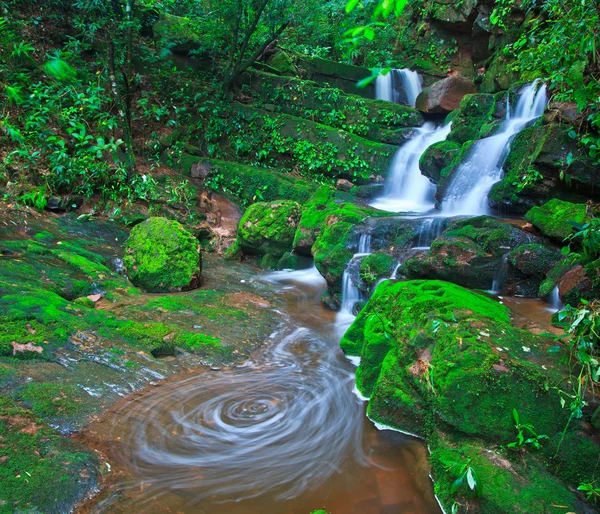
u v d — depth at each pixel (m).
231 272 7.42
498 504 2.54
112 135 9.16
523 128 6.41
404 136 10.62
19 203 7.20
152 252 6.12
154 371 4.22
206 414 3.74
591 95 3.50
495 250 4.82
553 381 3.00
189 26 11.70
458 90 10.62
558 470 2.70
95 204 8.08
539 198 5.75
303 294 6.64
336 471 3.16
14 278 5.03
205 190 9.61
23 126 8.10
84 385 3.80
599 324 2.70
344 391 4.16
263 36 11.77
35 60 9.30
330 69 12.03
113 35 9.35
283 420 3.72
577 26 3.50
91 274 5.71
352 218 6.57
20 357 3.93
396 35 13.30
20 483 2.71
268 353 4.86
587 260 4.02
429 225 5.79
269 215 7.80
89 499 2.78
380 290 4.73
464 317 3.64
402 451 3.35
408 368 3.58
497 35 10.65
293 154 10.66
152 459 3.19
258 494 2.93
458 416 3.02
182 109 10.70
